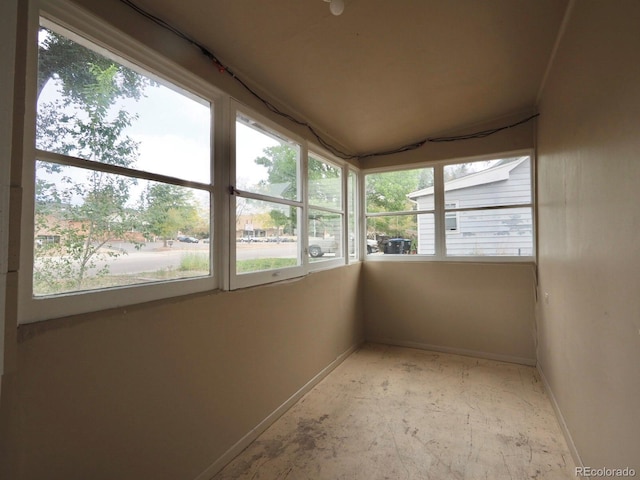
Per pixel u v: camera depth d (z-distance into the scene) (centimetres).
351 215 387
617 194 124
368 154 390
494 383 279
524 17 184
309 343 272
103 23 129
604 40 135
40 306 109
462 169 348
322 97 251
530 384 276
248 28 170
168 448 150
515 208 325
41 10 112
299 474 173
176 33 161
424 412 233
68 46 120
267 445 198
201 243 176
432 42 199
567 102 190
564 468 175
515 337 324
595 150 146
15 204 51
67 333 114
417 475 171
